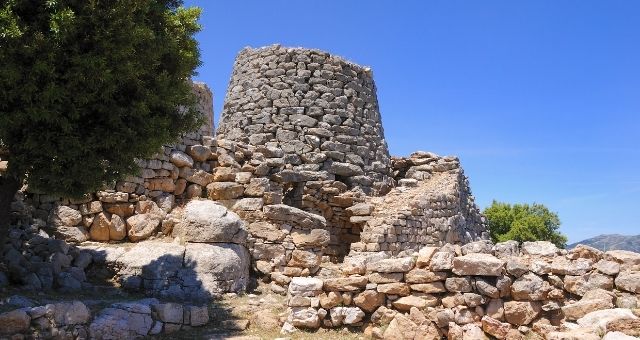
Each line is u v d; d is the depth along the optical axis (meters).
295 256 13.48
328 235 14.16
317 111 19.78
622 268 9.03
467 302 9.20
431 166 23.16
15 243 11.24
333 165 19.20
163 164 14.73
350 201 18.16
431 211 19.05
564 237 39.03
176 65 11.00
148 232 13.48
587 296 8.84
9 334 7.83
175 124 11.22
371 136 20.88
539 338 8.73
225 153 15.99
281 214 14.02
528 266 9.37
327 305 9.88
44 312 8.20
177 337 9.19
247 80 20.89
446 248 10.01
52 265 10.83
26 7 8.67
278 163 16.86
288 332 9.63
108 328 8.74
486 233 25.98
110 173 10.05
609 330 7.52
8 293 9.53
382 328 9.49
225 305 10.84
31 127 8.91
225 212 12.50
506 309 9.13
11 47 8.24
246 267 12.52
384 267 9.83
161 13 10.54
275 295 12.17
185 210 12.81
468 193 24.75
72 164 9.30
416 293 9.59
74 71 8.69
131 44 9.13
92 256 11.77
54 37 8.43
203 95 20.47
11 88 8.45
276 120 19.69
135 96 9.91
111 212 13.52
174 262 11.38
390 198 18.89
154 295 10.88
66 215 12.93
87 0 8.72
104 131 9.44
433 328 9.20
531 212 40.12
